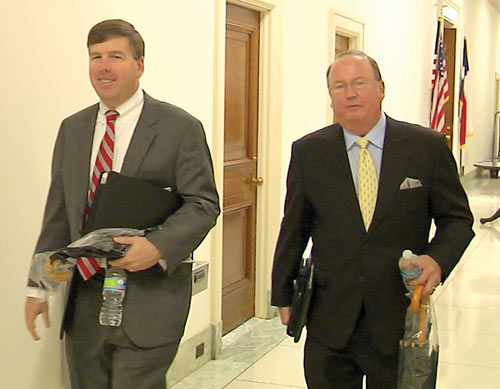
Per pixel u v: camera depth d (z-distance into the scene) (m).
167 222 2.17
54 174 2.33
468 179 13.91
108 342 2.21
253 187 4.93
